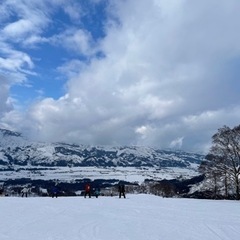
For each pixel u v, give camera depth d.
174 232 20.73
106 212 32.19
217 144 71.44
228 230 21.72
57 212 31.36
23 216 27.69
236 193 68.38
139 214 30.95
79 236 18.67
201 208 38.84
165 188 144.00
